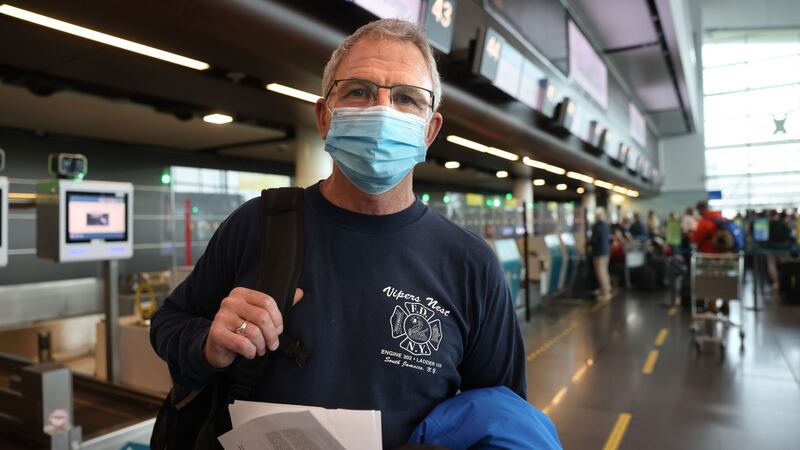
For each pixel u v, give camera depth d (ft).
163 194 35.40
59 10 9.52
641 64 49.29
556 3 30.45
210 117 22.62
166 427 3.36
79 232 13.43
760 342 23.11
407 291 3.23
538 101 25.18
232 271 3.48
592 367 19.45
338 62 3.49
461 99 19.60
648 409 15.01
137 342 14.39
